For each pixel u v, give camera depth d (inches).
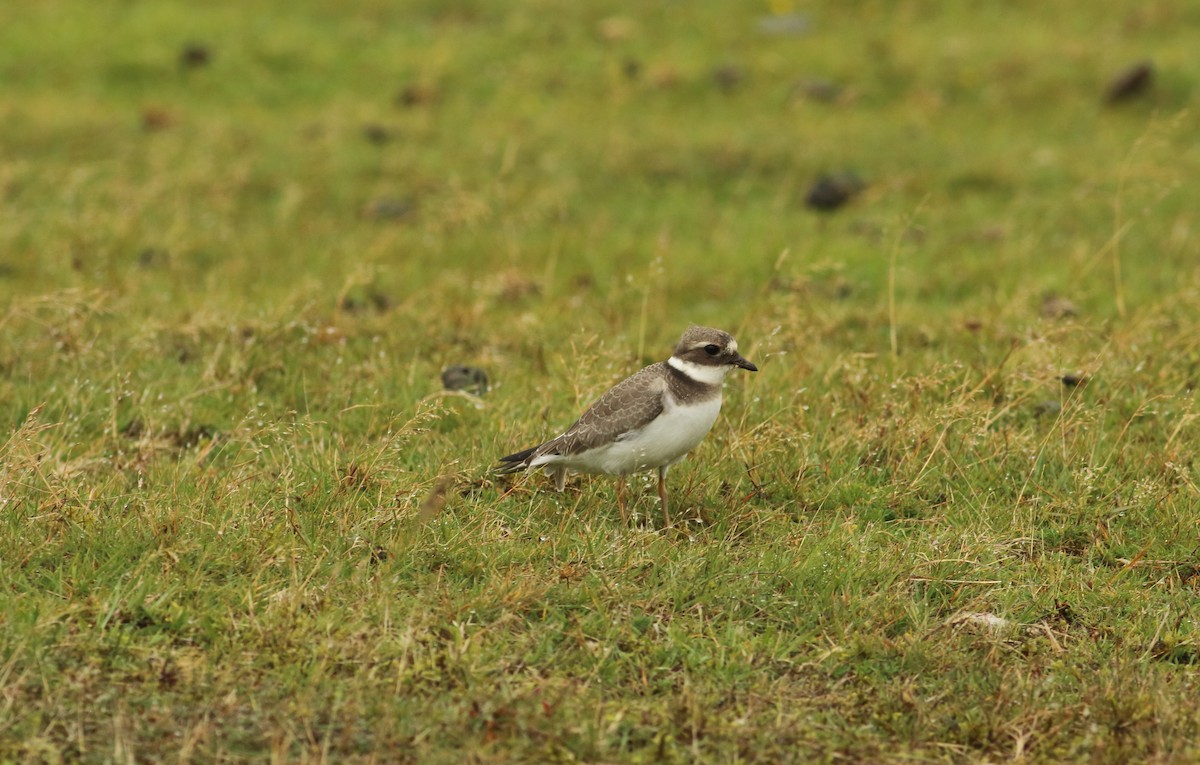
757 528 434.9
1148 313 612.4
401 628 363.3
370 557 398.3
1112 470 468.8
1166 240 780.0
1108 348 564.7
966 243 794.2
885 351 595.2
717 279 730.8
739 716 339.0
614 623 371.9
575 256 779.4
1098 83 1095.0
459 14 1282.0
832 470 471.8
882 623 380.8
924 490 462.3
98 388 524.1
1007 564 417.1
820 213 876.0
